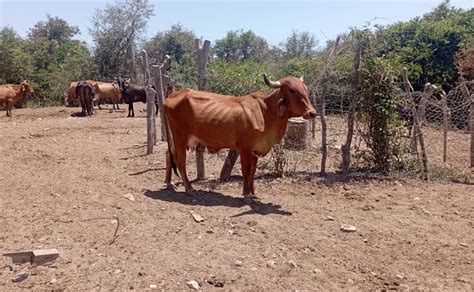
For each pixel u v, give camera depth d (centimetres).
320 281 302
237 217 420
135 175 585
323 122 574
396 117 586
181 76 1148
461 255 351
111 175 584
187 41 2836
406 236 388
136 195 487
